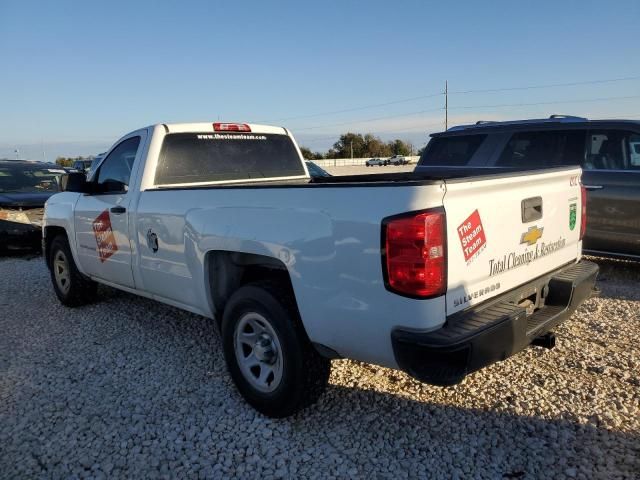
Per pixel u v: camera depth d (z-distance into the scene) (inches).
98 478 112.1
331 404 137.8
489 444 118.6
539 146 268.7
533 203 128.0
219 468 114.0
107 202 192.2
